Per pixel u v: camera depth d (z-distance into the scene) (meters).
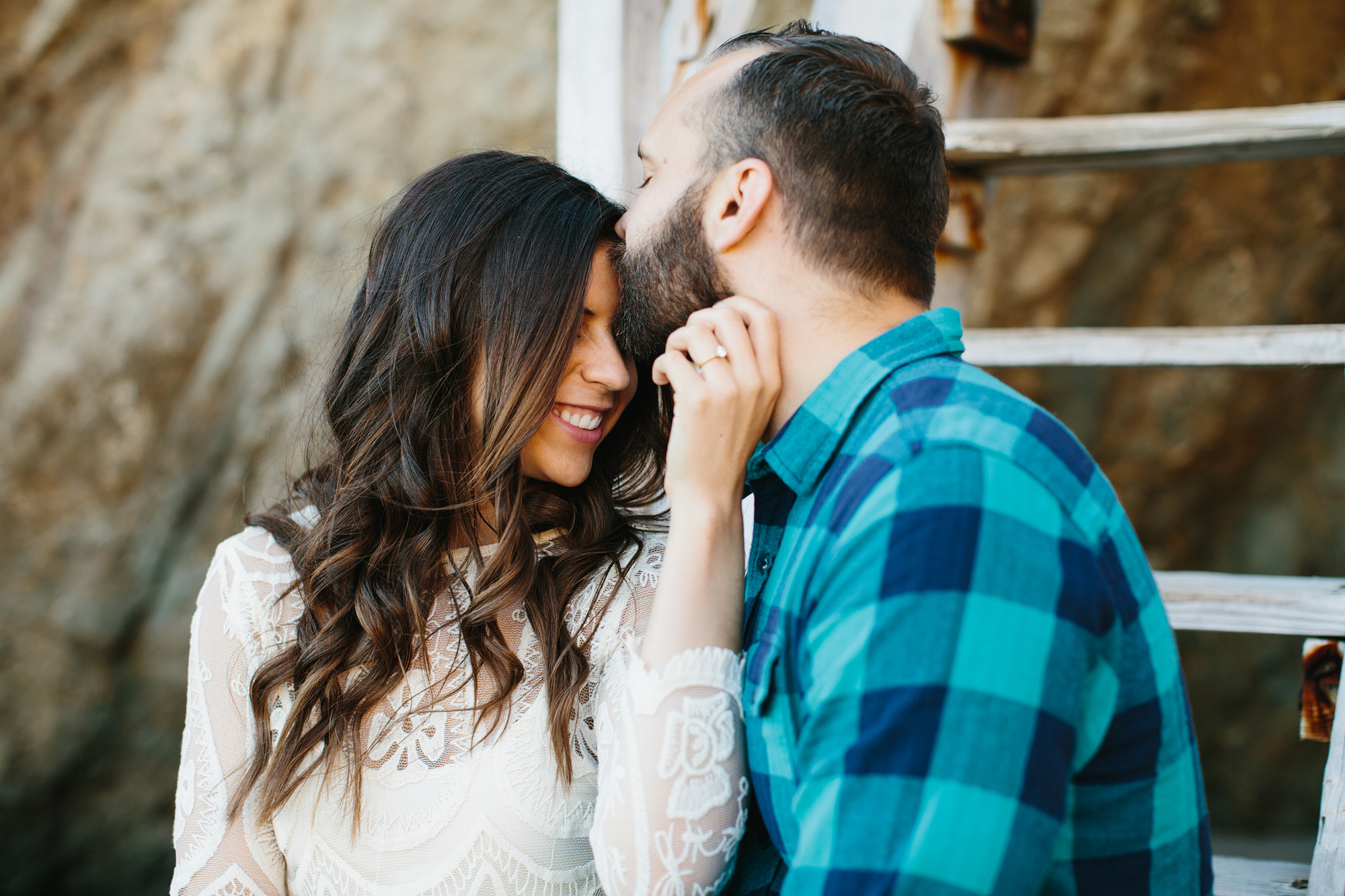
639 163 1.98
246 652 1.25
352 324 1.38
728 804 1.02
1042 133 1.73
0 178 4.29
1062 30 4.07
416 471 1.27
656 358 1.21
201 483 4.26
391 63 4.33
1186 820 0.91
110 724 4.22
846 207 1.00
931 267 1.08
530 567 1.25
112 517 4.20
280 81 4.36
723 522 1.06
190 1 4.35
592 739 1.22
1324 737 1.35
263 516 1.35
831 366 1.02
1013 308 4.36
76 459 4.18
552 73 4.23
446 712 1.21
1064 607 0.79
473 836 1.17
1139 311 4.46
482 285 1.25
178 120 4.31
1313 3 4.20
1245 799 4.77
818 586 0.90
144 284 4.23
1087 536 0.86
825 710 0.81
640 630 1.25
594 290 1.28
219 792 1.21
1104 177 4.29
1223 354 1.54
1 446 4.13
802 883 0.76
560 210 1.27
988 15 1.79
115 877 4.27
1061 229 4.32
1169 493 4.69
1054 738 0.76
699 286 1.08
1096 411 4.60
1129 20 4.09
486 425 1.25
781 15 3.98
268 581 1.27
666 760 1.00
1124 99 4.16
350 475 1.31
